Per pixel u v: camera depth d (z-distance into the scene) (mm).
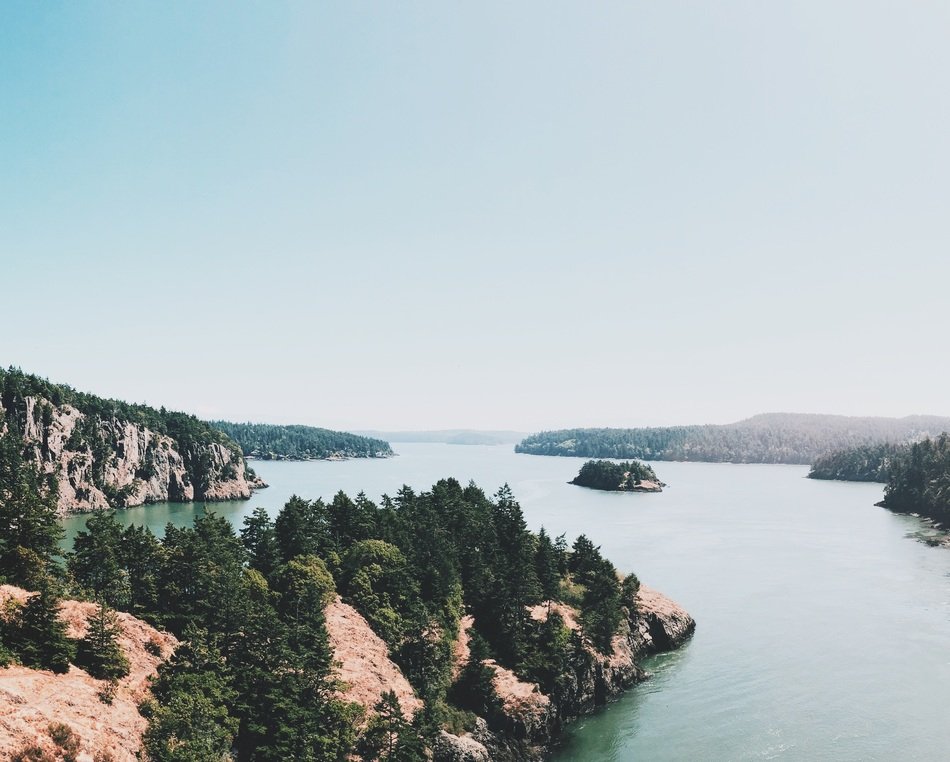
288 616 75125
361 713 65125
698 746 72875
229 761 53969
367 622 85375
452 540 116250
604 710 83875
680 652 100000
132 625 65438
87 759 44812
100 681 53844
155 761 49094
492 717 77438
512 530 124812
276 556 93812
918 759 68312
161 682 57562
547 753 74375
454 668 83250
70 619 60781
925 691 84312
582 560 120812
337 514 114250
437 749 67875
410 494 140000
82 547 80000
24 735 43406
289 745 57656
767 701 82812
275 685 61906
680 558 157750
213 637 66625
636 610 104500
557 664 83938
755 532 195625
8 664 49625
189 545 79000
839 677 89250
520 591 91438
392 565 97188
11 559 65312
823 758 69000
